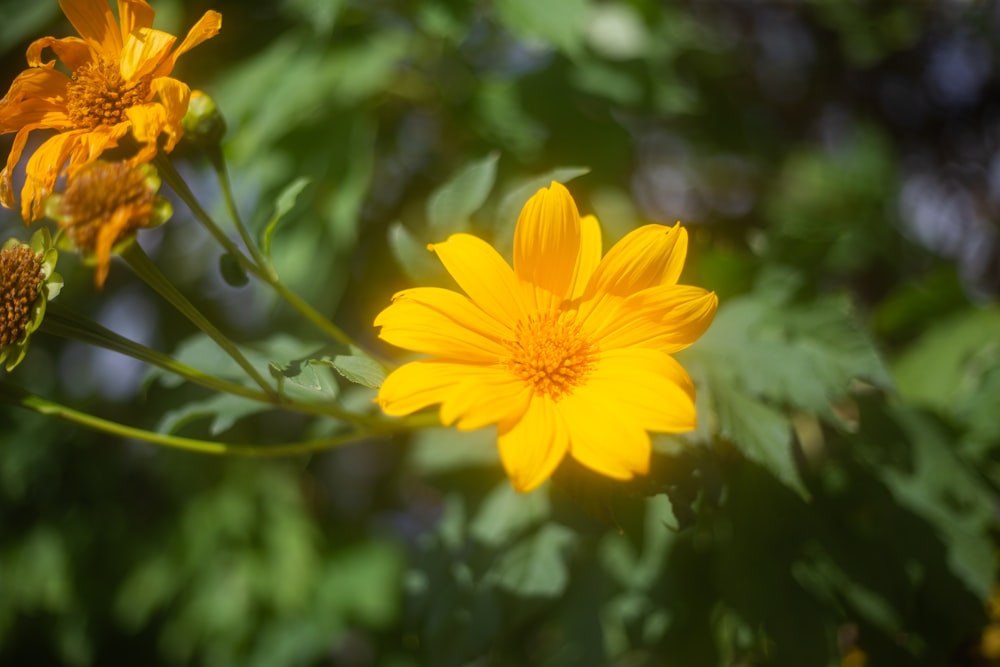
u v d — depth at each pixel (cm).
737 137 102
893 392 73
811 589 72
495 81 86
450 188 72
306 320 85
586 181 85
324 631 103
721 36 114
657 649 76
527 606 76
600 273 66
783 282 77
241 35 89
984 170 116
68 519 105
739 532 72
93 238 63
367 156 83
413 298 65
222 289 104
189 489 103
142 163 64
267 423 108
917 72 115
